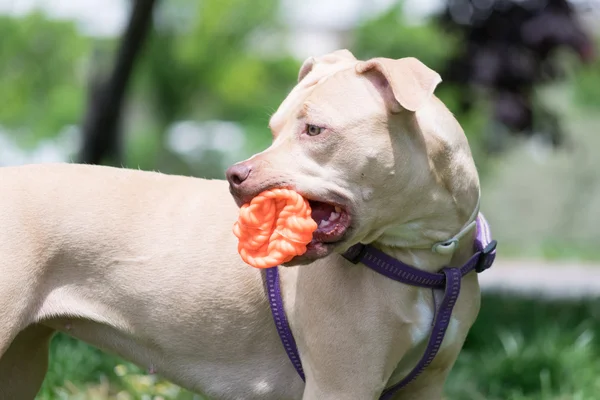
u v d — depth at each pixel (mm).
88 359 8203
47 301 5500
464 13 16281
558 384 8406
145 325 5574
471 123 23125
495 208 37688
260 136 40969
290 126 4867
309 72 5438
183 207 5605
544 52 15922
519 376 8539
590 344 9516
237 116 41406
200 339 5547
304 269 5203
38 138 39906
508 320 11008
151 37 29562
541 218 37281
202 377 5648
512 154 34531
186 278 5473
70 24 38656
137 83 35875
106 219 5512
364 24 36438
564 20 15711
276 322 5320
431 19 16781
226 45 38719
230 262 5453
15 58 38406
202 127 41031
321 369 5117
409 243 5090
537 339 9312
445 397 8164
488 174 32406
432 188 4945
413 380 5410
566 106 38250
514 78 16078
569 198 37031
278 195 4703
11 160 41219
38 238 5402
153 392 7480
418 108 4598
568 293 14828
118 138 16484
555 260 24953
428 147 4891
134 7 13656
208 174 40406
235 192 4801
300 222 4672
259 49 40562
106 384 7824
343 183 4762
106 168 5746
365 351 5039
